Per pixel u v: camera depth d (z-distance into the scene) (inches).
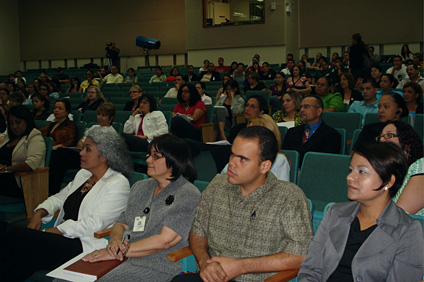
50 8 709.3
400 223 58.2
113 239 80.3
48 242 87.5
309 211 69.1
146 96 201.8
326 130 137.5
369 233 60.1
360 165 58.8
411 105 181.3
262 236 68.8
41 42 722.8
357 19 523.2
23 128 142.8
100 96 267.4
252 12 512.4
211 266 66.1
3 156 145.5
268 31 505.7
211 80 412.8
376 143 59.4
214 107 247.6
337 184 103.7
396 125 87.8
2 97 311.6
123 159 97.0
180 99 227.9
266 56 510.9
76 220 96.3
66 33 704.4
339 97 210.2
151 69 583.8
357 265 58.5
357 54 332.2
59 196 104.1
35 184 139.9
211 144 135.1
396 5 504.4
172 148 81.2
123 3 660.1
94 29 684.7
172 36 633.6
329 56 542.6
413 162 84.7
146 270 77.5
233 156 70.1
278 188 70.4
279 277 63.5
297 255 65.2
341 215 63.3
